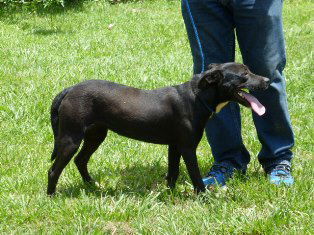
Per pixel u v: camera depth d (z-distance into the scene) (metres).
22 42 12.84
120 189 5.80
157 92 5.46
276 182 5.72
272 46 5.50
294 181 5.79
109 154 6.73
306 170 6.15
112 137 7.23
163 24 15.52
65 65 10.68
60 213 5.04
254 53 5.52
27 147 6.91
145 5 19.03
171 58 11.47
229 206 5.16
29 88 8.98
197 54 5.74
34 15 16.50
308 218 4.89
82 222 4.85
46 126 7.59
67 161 5.34
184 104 5.32
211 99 5.30
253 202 5.33
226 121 5.90
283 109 5.79
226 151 6.05
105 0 19.00
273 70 5.58
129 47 12.57
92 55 11.76
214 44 5.65
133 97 5.41
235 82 5.21
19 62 10.81
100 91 5.36
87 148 5.78
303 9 19.02
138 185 5.90
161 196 5.55
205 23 5.59
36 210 5.08
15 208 5.16
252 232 4.72
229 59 5.77
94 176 6.08
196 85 5.33
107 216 4.98
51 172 5.41
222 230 4.70
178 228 4.75
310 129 7.62
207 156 6.76
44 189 5.64
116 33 14.22
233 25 5.69
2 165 6.36
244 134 7.52
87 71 10.25
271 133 5.94
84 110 5.30
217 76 5.21
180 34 14.31
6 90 8.96
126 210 5.05
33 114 7.88
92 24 15.45
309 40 14.05
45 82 9.44
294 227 4.73
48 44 12.70
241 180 5.84
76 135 5.30
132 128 5.39
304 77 10.21
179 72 10.25
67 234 4.64
